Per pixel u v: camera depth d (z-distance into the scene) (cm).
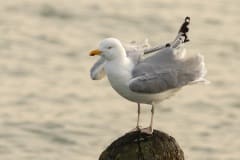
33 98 2030
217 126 1895
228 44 2544
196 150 1748
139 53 988
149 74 958
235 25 2773
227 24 2783
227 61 2380
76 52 2442
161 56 973
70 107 1988
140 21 2791
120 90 977
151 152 949
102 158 961
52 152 1730
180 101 2064
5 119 1884
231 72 2278
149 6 2988
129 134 964
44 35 2600
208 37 2614
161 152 951
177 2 3058
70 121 1892
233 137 1833
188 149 1753
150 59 975
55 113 1938
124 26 2745
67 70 2272
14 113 1927
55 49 2470
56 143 1780
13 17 2809
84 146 1761
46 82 2161
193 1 3083
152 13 2880
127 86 964
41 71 2252
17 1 3003
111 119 1912
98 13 2881
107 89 2139
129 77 965
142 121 1903
